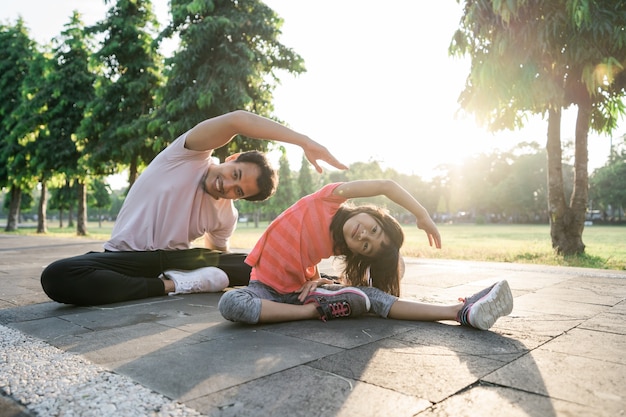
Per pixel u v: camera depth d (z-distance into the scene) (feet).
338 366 5.90
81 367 5.89
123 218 11.60
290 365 5.94
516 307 10.18
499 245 39.01
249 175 10.91
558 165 27.37
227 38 42.78
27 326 8.43
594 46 23.20
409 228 126.00
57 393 4.99
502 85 25.29
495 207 219.41
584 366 5.92
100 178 59.62
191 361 6.13
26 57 72.49
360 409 4.55
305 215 9.11
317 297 8.75
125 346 6.93
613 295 11.88
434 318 8.45
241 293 8.37
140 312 9.64
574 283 14.26
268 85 45.42
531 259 25.23
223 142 10.94
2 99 71.72
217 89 40.55
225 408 4.58
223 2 43.93
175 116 42.80
